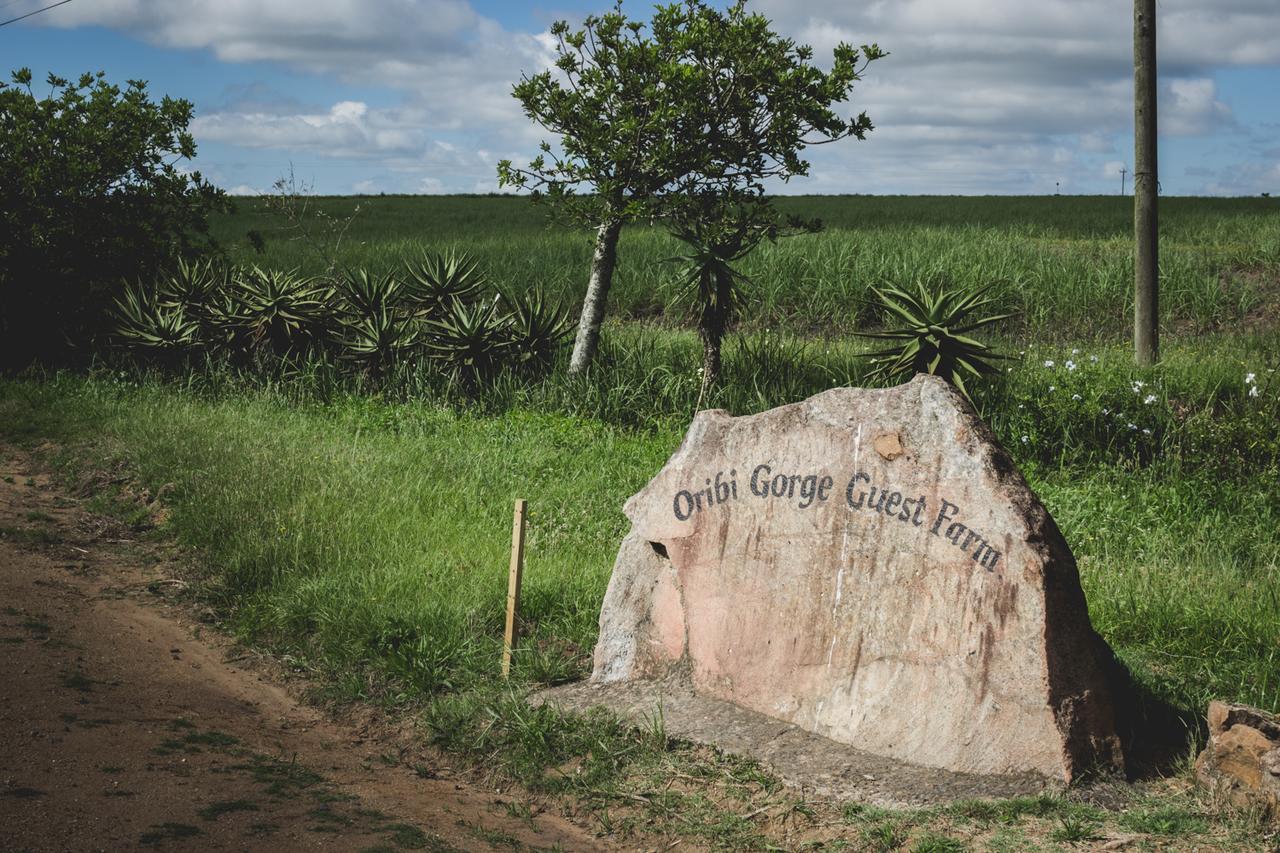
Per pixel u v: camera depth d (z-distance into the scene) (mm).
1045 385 12898
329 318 16250
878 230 27500
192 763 5383
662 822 5066
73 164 16953
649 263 21859
